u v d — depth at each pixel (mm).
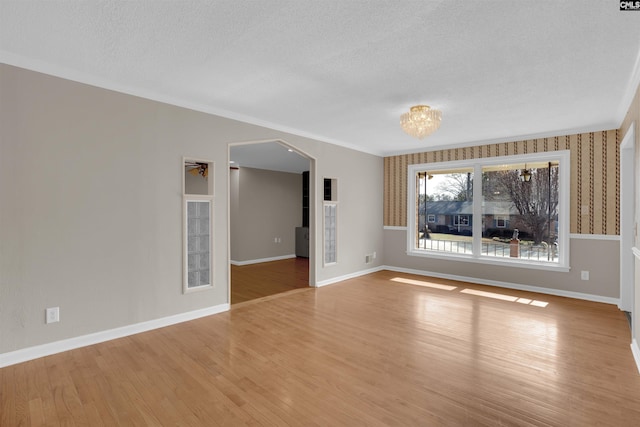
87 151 3039
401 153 6574
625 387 2371
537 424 1965
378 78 2979
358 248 6227
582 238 4688
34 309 2775
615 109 3764
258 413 2080
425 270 6281
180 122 3664
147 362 2744
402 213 6590
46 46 2461
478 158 5660
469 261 5746
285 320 3783
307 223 9195
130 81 3135
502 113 3945
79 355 2855
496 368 2656
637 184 2992
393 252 6723
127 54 2584
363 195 6336
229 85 3195
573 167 4766
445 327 3568
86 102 3027
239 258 7703
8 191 2650
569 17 2012
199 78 3035
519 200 5348
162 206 3537
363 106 3781
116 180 3217
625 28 2119
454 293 4980
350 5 1923
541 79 2951
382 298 4703
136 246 3352
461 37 2266
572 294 4770
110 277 3188
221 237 4086
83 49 2504
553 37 2244
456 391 2324
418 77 2943
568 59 2562
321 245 5473
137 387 2367
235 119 4160
